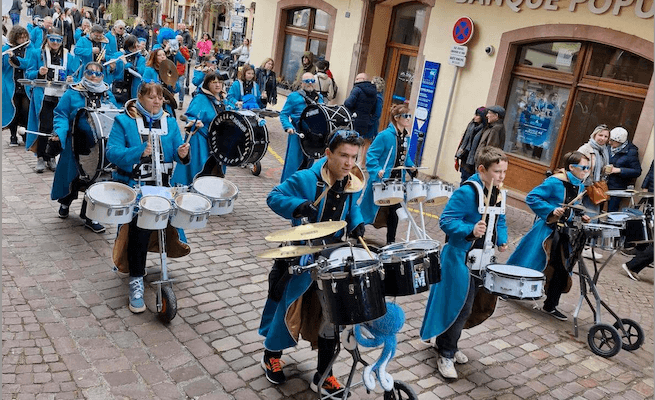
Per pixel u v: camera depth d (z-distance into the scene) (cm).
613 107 930
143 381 388
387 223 702
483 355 488
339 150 354
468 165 917
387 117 1396
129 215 428
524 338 529
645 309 631
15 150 907
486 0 1056
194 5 2791
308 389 399
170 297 452
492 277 428
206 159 744
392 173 675
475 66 1089
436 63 1145
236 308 503
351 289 313
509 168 1071
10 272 509
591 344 515
